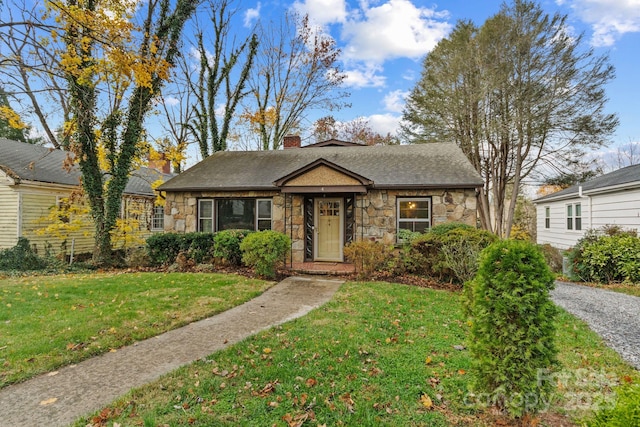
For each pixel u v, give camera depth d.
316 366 3.66
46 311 5.58
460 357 3.86
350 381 3.35
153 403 2.97
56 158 15.52
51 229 12.20
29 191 12.38
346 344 4.24
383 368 3.62
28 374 3.49
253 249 8.80
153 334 4.71
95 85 9.80
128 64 8.10
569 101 16.33
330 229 11.14
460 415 2.81
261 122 21.80
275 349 4.13
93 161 11.66
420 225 10.33
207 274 9.08
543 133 17.20
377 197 10.52
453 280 8.26
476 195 10.08
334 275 9.30
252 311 5.91
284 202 11.16
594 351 4.10
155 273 9.35
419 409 2.88
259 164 12.88
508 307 2.69
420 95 21.19
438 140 20.69
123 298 6.49
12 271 10.00
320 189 10.03
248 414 2.82
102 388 3.25
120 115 11.96
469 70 18.86
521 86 17.19
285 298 6.85
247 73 19.39
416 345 4.23
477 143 19.14
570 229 15.02
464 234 8.05
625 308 6.11
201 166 13.23
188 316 5.51
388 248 9.68
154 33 10.99
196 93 19.19
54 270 10.45
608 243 8.88
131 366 3.74
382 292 7.11
